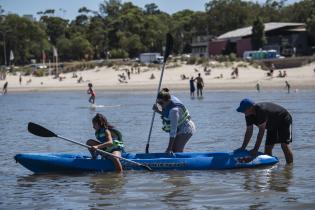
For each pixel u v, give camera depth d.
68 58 186.00
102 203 11.95
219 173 15.07
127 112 41.28
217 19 178.38
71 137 25.03
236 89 73.75
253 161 15.77
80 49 182.50
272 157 16.06
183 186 13.49
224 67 96.75
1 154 19.78
